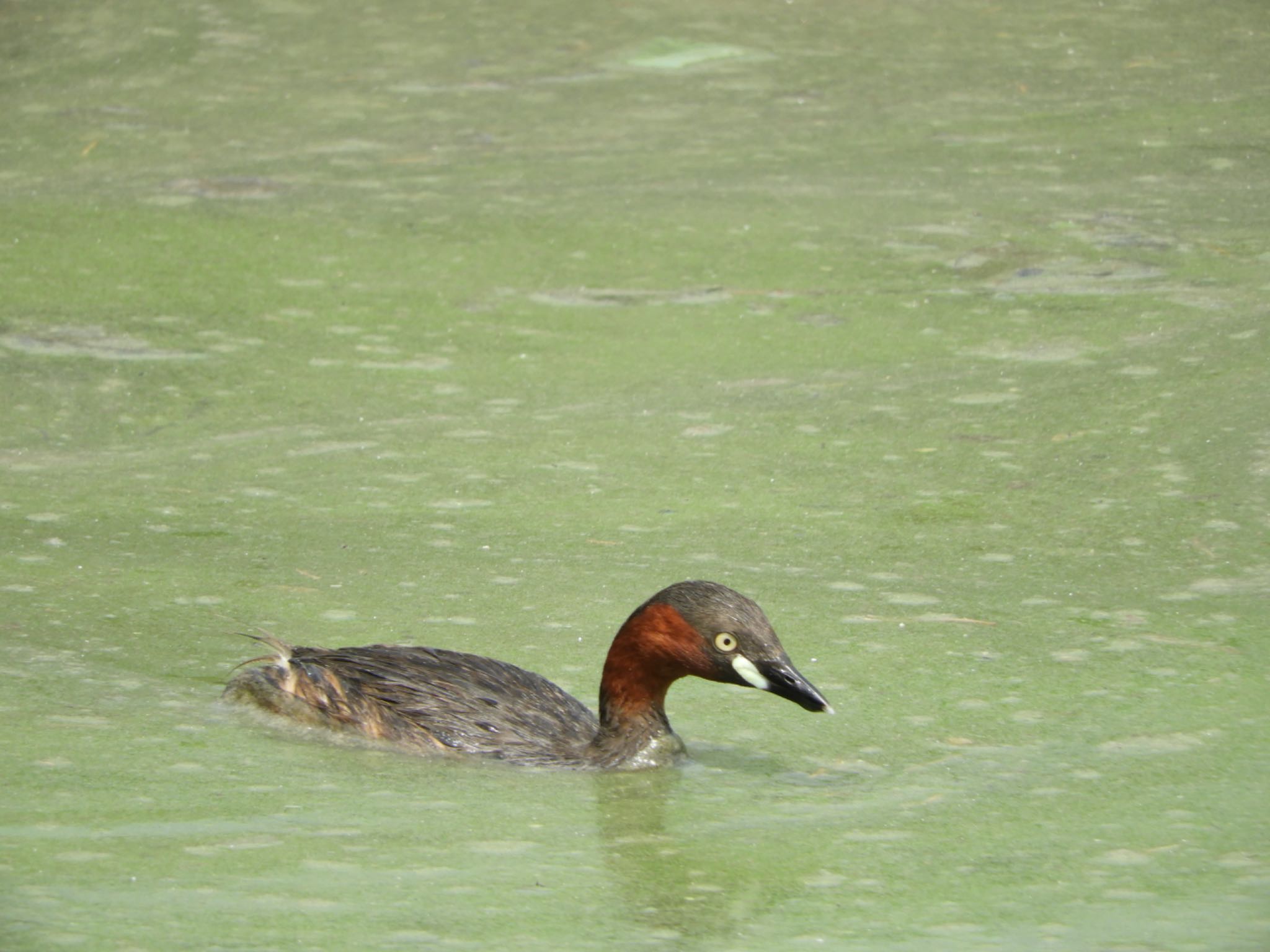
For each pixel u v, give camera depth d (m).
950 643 9.82
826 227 18.78
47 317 15.95
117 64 25.28
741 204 19.53
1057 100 23.73
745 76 25.08
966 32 27.36
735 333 16.06
